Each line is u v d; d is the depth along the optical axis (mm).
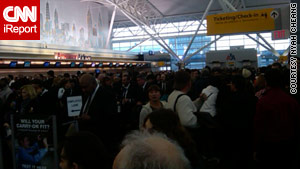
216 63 20688
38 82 6363
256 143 3430
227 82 5336
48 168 3543
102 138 4273
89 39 33312
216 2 36031
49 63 19594
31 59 17516
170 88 6301
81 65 24125
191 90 6906
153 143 1033
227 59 20406
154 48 48406
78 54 24906
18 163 3695
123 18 44312
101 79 7004
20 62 16625
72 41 29359
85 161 1386
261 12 14289
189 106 3121
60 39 27031
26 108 5488
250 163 4781
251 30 14477
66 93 6508
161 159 950
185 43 46625
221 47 45031
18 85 8242
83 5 32094
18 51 18219
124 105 6945
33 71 18578
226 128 4504
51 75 8922
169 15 42500
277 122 3227
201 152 3123
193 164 1795
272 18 14070
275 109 3232
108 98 4363
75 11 30234
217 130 4312
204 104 4953
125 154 1027
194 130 3121
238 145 4438
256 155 3484
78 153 1390
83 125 4281
